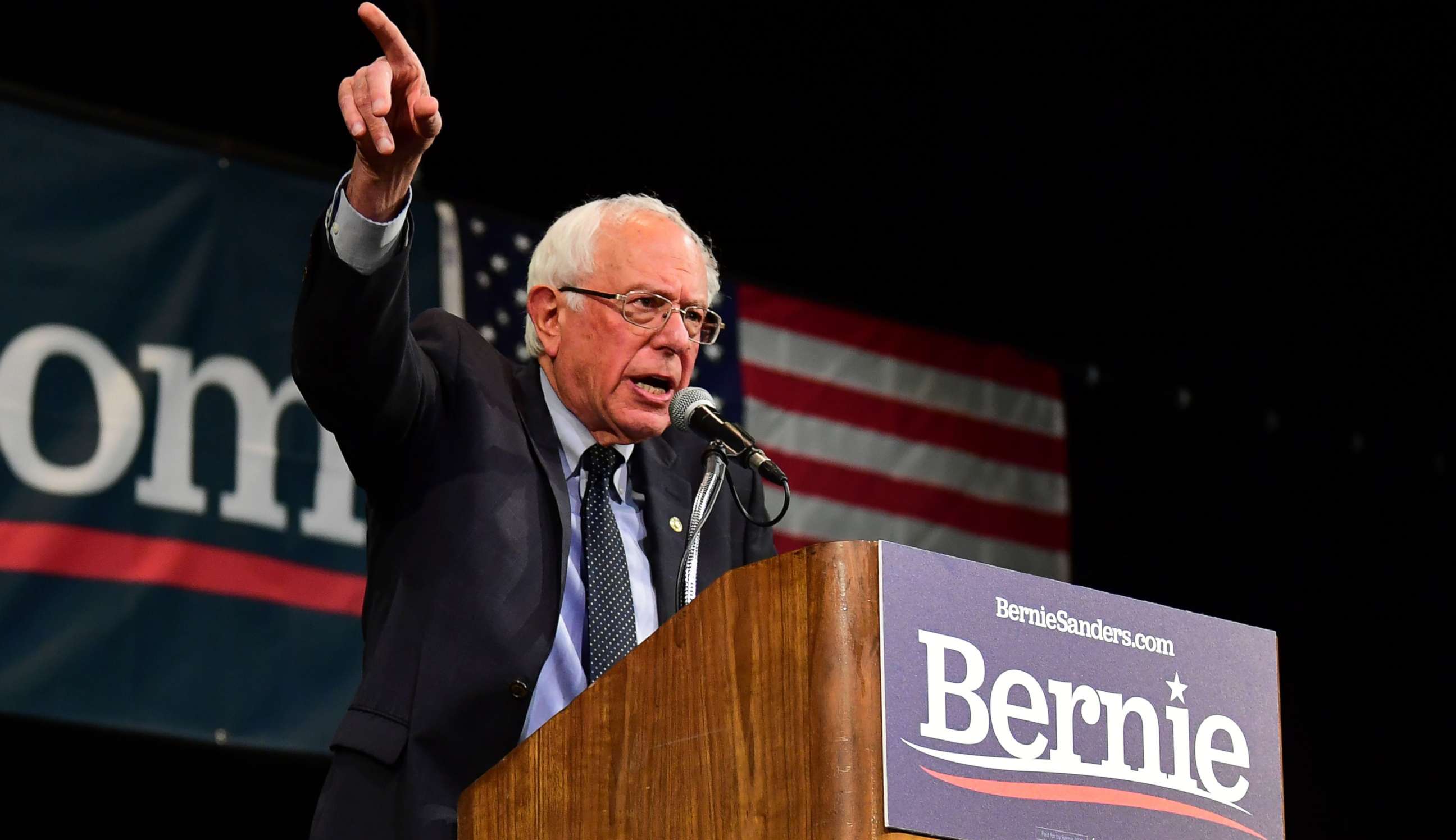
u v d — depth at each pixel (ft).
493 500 25.39
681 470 28.45
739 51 76.64
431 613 24.58
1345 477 80.53
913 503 67.82
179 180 53.21
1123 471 74.23
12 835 60.75
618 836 19.97
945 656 18.95
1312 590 78.07
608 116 74.90
